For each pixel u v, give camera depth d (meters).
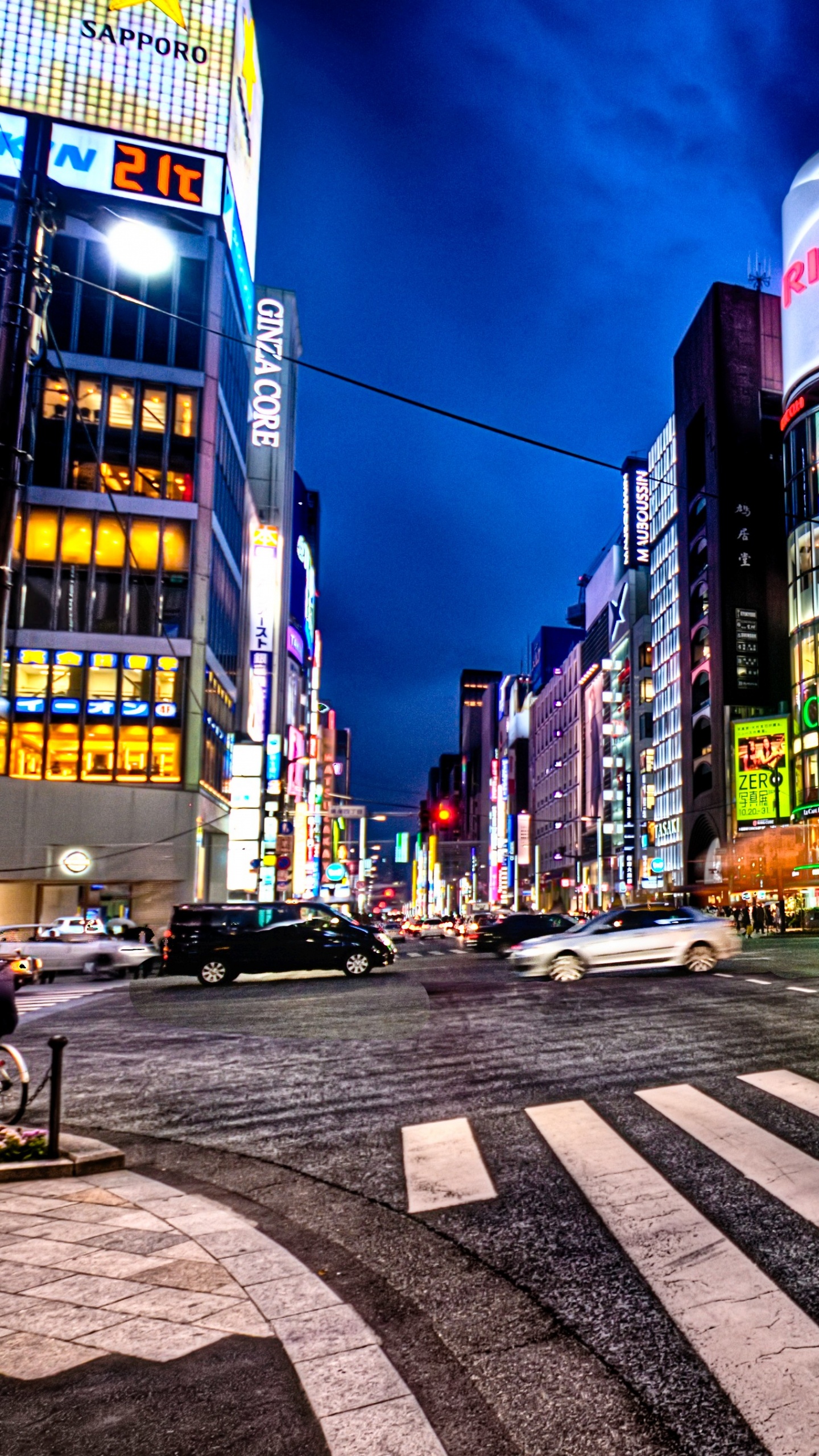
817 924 47.66
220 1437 3.05
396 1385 3.39
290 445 65.75
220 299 42.03
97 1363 3.56
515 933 29.67
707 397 79.69
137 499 39.00
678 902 78.25
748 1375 3.49
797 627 64.56
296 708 74.06
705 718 76.56
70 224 39.91
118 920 33.09
